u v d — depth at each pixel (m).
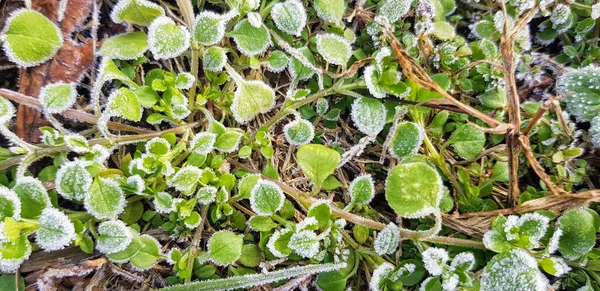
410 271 0.10
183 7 0.11
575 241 0.10
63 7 0.10
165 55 0.10
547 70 0.12
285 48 0.11
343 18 0.12
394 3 0.11
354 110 0.11
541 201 0.10
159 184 0.10
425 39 0.11
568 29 0.12
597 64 0.12
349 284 0.11
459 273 0.09
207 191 0.10
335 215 0.10
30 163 0.09
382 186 0.11
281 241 0.09
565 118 0.11
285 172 0.11
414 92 0.11
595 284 0.10
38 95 0.10
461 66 0.11
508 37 0.10
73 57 0.10
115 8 0.10
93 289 0.10
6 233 0.08
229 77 0.11
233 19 0.11
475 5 0.13
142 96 0.10
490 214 0.10
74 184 0.09
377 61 0.10
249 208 0.11
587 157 0.12
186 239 0.10
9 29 0.09
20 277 0.09
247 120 0.11
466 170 0.11
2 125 0.09
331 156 0.10
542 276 0.10
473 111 0.10
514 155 0.10
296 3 0.11
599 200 0.10
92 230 0.09
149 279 0.10
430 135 0.11
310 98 0.11
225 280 0.09
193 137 0.10
